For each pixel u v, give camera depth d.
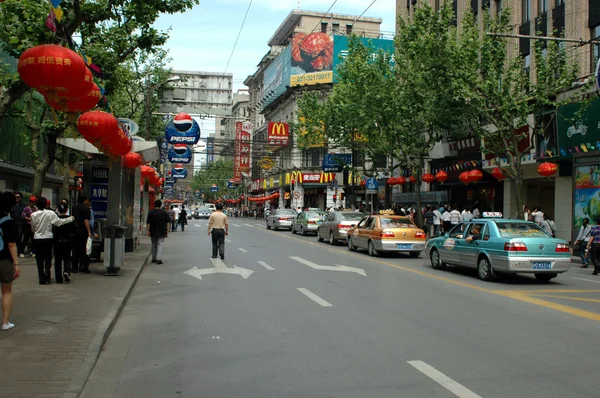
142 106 29.98
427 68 22.56
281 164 64.06
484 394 5.19
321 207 56.78
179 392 5.32
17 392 5.05
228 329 8.00
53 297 9.95
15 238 7.42
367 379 5.66
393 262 17.66
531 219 23.25
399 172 42.16
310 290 11.61
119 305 9.19
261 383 5.56
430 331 7.86
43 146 28.02
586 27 23.41
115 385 5.55
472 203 33.38
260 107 80.69
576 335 7.64
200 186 115.31
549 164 21.52
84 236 13.41
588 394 5.20
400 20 26.23
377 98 27.59
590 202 23.05
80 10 10.14
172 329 8.02
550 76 20.83
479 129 22.95
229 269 15.28
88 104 7.85
